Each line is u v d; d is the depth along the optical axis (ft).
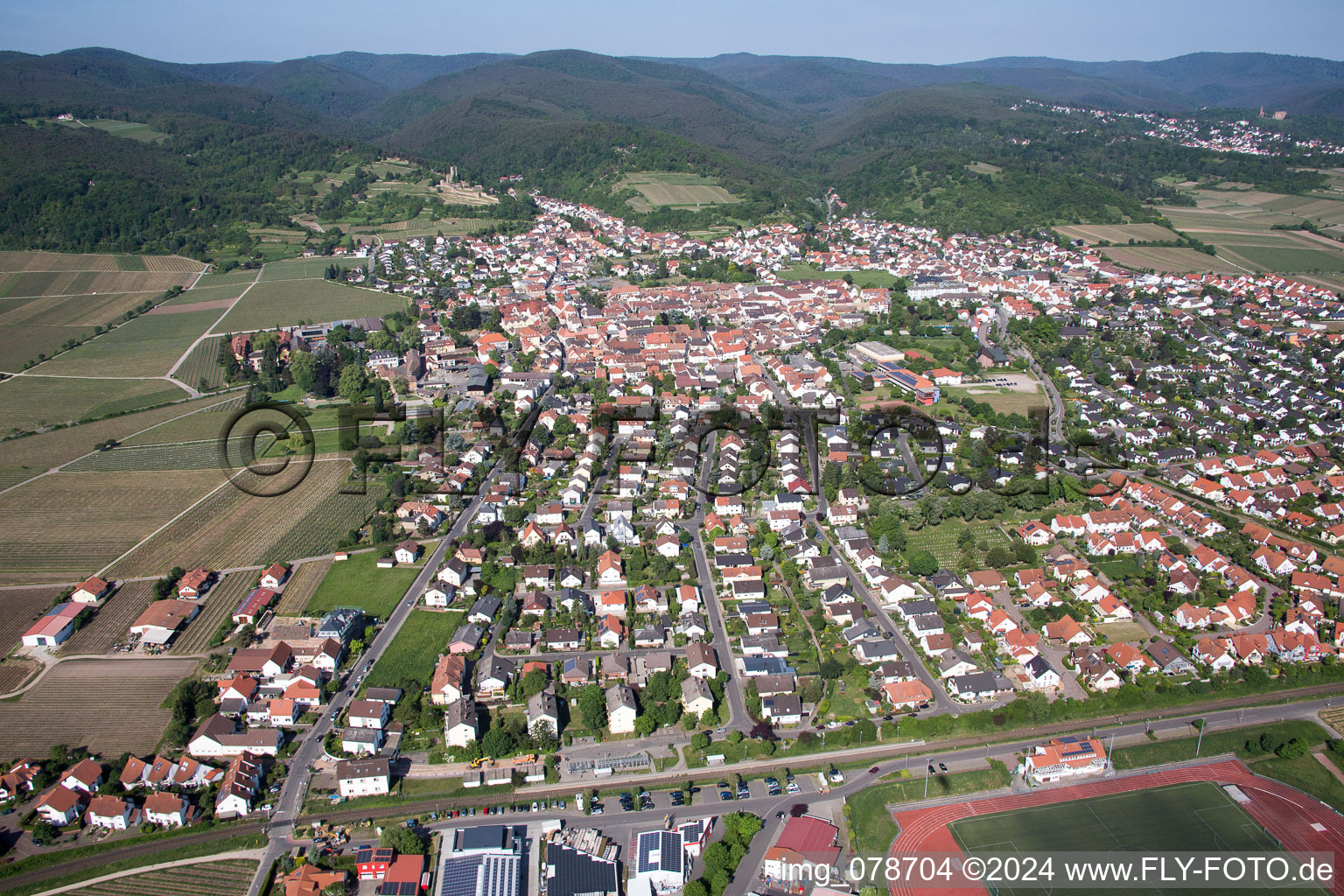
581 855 430.20
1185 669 576.20
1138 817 465.06
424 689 562.25
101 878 425.28
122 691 560.20
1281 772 497.87
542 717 518.37
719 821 460.14
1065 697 556.92
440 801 476.13
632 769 498.28
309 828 454.81
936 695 560.20
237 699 538.06
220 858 437.58
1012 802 476.13
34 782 479.00
